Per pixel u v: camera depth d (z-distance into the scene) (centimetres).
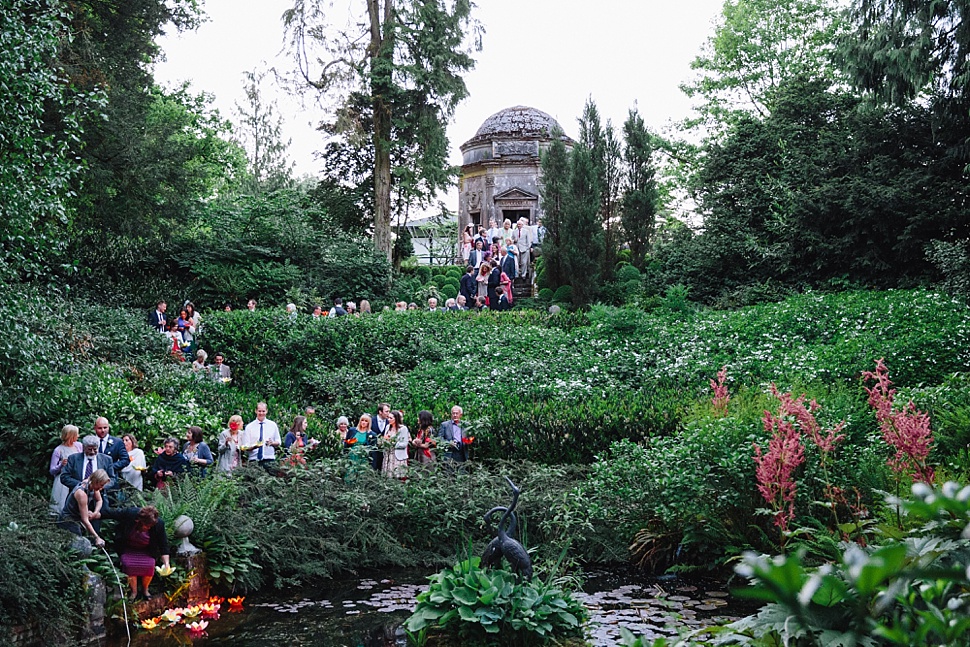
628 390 1717
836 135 2681
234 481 1032
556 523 1065
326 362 2064
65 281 2428
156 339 1902
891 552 163
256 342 2086
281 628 775
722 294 2727
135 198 2148
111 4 2191
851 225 2484
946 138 2353
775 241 2736
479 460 1396
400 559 1055
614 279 3077
